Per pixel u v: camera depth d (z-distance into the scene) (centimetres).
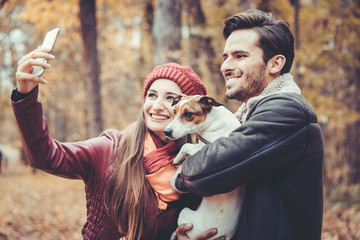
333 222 721
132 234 201
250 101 188
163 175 207
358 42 838
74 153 205
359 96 1036
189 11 955
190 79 226
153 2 1088
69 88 1920
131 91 1878
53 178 1733
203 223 192
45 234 648
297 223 172
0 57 1195
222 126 204
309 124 169
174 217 210
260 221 169
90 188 215
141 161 213
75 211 885
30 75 169
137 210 203
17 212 825
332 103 845
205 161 169
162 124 218
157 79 224
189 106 202
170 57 641
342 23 835
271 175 173
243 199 196
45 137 187
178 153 212
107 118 2000
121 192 207
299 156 168
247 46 190
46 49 174
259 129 165
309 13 814
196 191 175
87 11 868
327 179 1067
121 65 1712
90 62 890
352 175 1130
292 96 175
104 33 1440
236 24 195
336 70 1010
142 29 1163
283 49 192
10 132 3403
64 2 935
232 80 194
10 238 604
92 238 211
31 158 189
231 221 194
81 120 1944
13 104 175
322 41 840
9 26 1107
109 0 1166
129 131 230
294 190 170
